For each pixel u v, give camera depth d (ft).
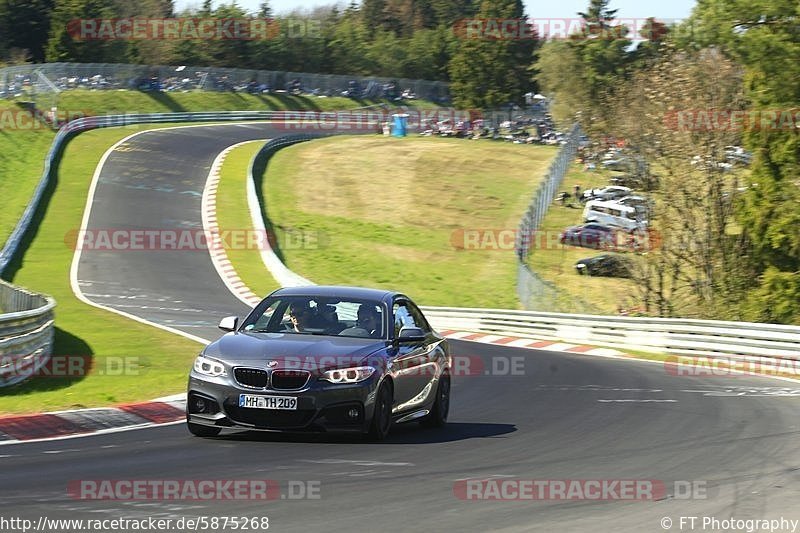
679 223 195.31
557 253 267.59
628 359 136.15
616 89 287.69
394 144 463.83
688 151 190.80
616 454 56.24
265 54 649.20
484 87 645.10
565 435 63.72
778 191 181.57
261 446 55.52
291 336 59.57
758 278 188.75
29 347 91.86
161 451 53.52
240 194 321.73
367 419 56.29
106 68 513.04
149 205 294.87
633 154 200.44
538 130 543.39
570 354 141.49
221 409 55.57
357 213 325.21
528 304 192.54
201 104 544.21
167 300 187.21
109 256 234.38
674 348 142.41
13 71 432.66
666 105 205.05
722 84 207.41
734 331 133.90
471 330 174.60
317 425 55.11
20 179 321.73
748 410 78.74
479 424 69.15
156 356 109.40
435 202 348.18
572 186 345.10
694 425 69.26
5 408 71.10
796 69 182.70
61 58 536.42
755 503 43.29
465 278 252.62
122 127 436.76
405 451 54.95
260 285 213.05
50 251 237.25
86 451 53.47
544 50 549.95
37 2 572.10
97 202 293.23
